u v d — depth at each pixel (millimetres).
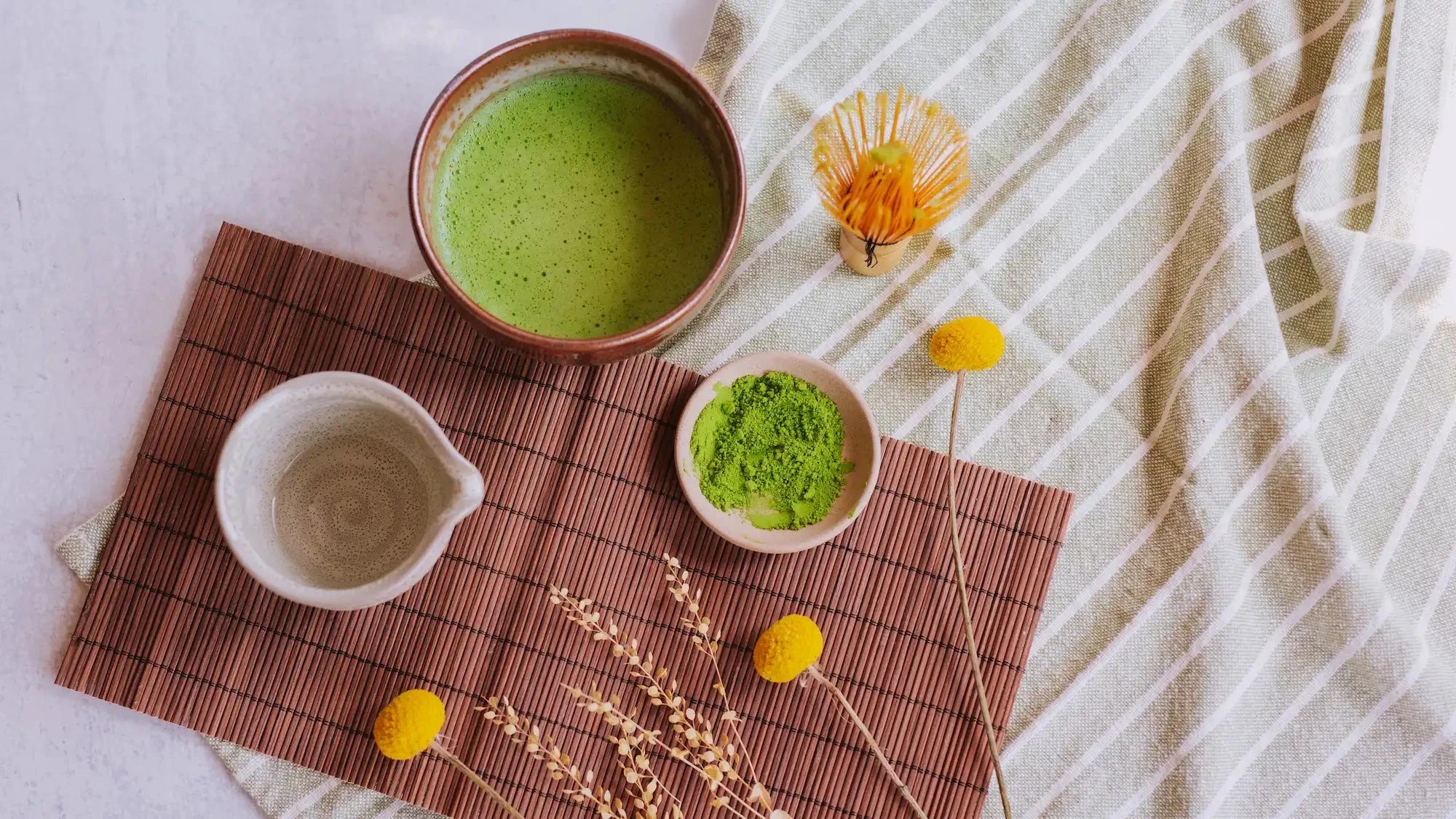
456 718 754
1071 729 781
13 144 784
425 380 761
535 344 681
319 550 733
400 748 714
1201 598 781
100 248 782
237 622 752
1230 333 782
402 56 788
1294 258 809
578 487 760
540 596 757
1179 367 787
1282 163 808
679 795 756
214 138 784
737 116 776
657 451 762
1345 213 809
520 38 698
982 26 798
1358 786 786
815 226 787
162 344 781
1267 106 806
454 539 757
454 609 756
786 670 720
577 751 755
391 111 787
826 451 746
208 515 754
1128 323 796
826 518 747
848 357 783
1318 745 788
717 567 760
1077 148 793
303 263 762
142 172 784
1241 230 784
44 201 784
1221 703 777
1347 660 785
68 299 781
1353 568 778
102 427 778
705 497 746
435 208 723
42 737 769
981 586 764
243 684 751
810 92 794
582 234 729
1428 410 805
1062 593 788
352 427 726
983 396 788
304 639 753
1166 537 786
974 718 760
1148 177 798
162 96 785
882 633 762
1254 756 788
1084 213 794
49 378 779
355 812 764
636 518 760
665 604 759
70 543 758
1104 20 796
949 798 759
